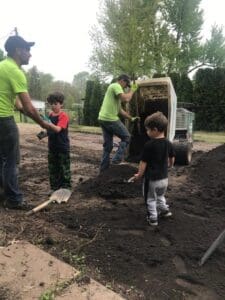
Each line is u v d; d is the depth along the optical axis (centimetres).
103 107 335
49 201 257
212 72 1094
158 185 223
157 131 222
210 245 212
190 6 1356
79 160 480
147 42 1038
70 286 160
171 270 184
